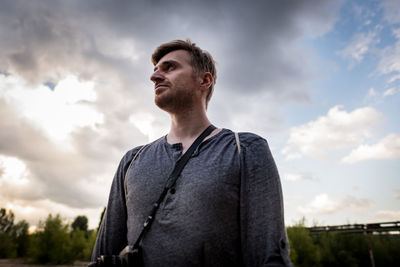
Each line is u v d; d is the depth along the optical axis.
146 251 1.11
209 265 1.00
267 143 1.27
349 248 27.67
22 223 32.84
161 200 1.17
